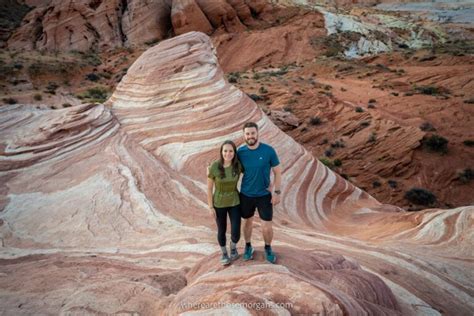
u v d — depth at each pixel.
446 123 27.91
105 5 55.44
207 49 16.12
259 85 38.47
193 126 13.59
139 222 9.18
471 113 29.12
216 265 4.95
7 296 5.44
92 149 12.10
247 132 4.36
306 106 31.72
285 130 28.94
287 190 13.01
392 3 103.06
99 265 6.84
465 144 25.22
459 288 6.82
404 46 61.19
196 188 11.32
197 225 9.09
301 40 56.12
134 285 5.02
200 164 12.51
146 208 9.66
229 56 53.78
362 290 4.58
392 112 30.16
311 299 3.42
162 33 57.72
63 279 6.09
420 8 95.25
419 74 40.19
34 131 12.30
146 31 56.16
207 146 13.06
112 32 54.47
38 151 11.49
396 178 23.36
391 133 26.27
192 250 7.48
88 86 39.94
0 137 12.37
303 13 61.91
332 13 64.81
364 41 58.06
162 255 7.38
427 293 6.36
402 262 7.57
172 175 11.63
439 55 47.50
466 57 44.69
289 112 30.27
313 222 12.03
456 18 82.12
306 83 39.25
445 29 71.12
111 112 14.43
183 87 14.45
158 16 57.72
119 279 5.45
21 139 11.95
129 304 4.56
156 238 8.38
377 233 11.13
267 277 3.84
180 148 12.95
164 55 15.37
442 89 35.50
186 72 14.71
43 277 6.18
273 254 4.79
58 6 53.38
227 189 4.52
